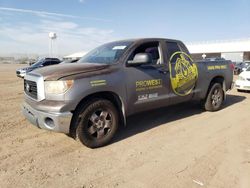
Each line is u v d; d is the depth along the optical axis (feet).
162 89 16.08
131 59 14.76
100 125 13.42
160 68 15.94
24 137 14.96
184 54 17.99
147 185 9.82
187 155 12.47
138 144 13.97
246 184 9.77
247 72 34.22
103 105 13.30
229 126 17.22
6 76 65.36
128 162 11.78
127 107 14.37
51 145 13.79
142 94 14.97
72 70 12.59
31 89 13.37
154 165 11.46
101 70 13.28
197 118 19.27
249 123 17.94
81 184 9.93
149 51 16.12
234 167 11.12
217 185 9.71
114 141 14.46
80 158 12.21
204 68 19.49
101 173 10.78
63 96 11.94
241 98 28.66
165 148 13.38
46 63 61.36
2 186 9.75
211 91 20.70
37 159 12.08
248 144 13.80
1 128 16.57
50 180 10.20
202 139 14.69
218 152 12.77
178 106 23.07
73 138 14.60
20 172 10.82
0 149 13.19
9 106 23.67
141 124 17.71
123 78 13.94
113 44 16.71
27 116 13.55
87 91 12.47
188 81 17.98
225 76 21.72
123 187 9.72
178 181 10.06
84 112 12.71
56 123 11.98
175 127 17.01
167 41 17.08
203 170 10.92
